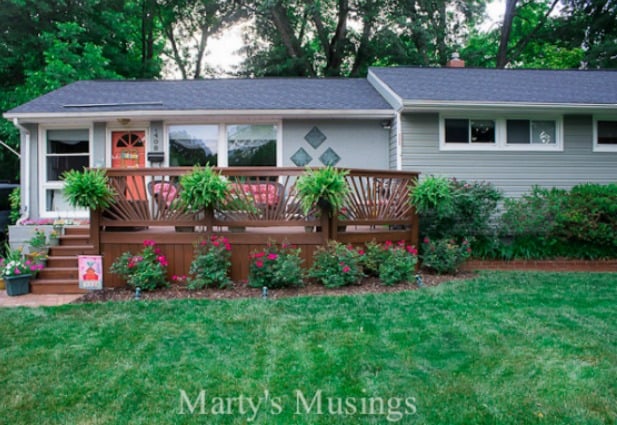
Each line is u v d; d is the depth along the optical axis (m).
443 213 6.96
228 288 5.57
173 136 8.67
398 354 3.38
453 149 8.34
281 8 19.20
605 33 19.22
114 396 2.78
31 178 8.62
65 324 4.19
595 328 3.95
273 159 8.71
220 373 3.09
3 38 13.31
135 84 10.45
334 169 5.73
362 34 19.61
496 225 8.02
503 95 8.28
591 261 7.56
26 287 5.85
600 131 8.66
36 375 3.08
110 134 8.72
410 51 19.17
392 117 8.55
